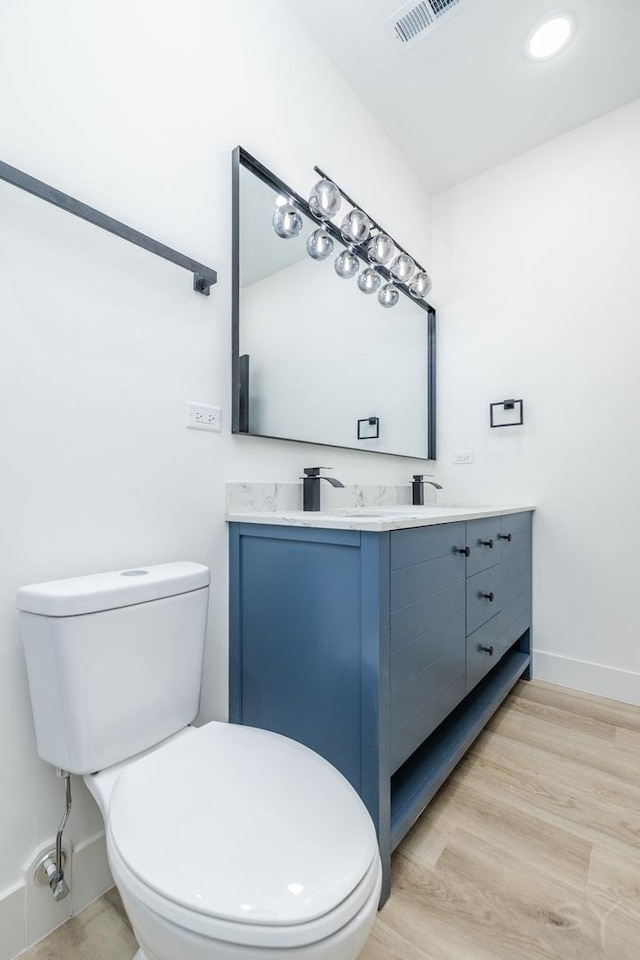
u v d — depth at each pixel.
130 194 1.11
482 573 1.55
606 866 1.05
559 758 1.48
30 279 0.92
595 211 2.03
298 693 1.15
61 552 0.97
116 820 0.65
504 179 2.31
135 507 1.11
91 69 1.03
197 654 1.04
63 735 0.82
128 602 0.89
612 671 1.94
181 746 0.84
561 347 2.11
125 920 0.94
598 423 2.01
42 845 0.92
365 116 1.98
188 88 1.25
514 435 2.25
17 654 0.89
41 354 0.94
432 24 1.62
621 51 1.70
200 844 0.61
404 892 0.98
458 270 2.46
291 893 0.54
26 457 0.91
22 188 0.83
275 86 1.53
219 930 0.51
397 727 1.04
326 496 1.76
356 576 1.02
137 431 1.11
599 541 2.00
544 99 1.93
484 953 0.85
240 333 1.38
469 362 2.41
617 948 0.86
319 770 0.79
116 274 1.07
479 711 1.55
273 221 1.49
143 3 1.14
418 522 1.12
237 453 1.38
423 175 2.41
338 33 1.67
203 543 1.27
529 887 0.99
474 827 1.17
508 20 1.60
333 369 1.80
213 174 1.32
